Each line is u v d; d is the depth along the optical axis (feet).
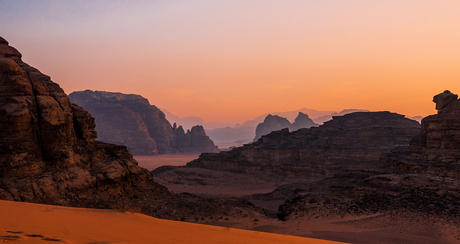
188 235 53.52
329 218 139.03
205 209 147.74
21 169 118.83
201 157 478.18
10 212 52.39
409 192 150.92
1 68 126.72
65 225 48.57
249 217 143.02
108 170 142.61
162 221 66.39
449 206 129.39
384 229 116.67
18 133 121.80
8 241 33.55
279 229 122.31
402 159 245.04
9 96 126.21
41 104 129.90
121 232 48.70
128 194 146.00
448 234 104.73
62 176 125.70
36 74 148.66
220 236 56.70
